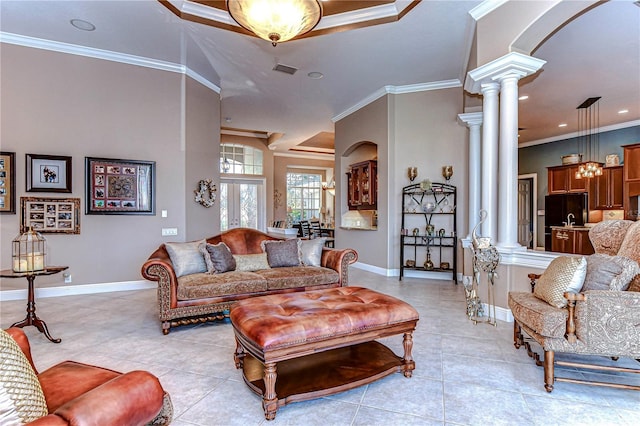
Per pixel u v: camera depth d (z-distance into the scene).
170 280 3.26
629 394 2.17
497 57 3.49
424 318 3.69
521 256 3.41
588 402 2.08
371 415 1.95
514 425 1.85
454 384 2.29
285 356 1.96
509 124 3.49
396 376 2.41
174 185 5.27
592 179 7.43
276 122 8.42
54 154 4.55
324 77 5.63
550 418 1.92
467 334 3.21
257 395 2.16
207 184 5.71
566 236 7.38
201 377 2.40
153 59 5.02
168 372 2.47
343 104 7.03
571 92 5.71
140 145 5.04
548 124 7.52
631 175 6.54
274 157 11.93
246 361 2.48
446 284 5.41
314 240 4.51
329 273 4.06
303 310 2.28
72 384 1.42
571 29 3.82
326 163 12.82
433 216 5.97
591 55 4.46
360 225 7.80
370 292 2.75
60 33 4.29
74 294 4.66
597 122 7.35
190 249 3.84
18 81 4.38
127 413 1.14
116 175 4.87
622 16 3.58
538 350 2.84
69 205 4.62
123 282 4.95
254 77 5.65
